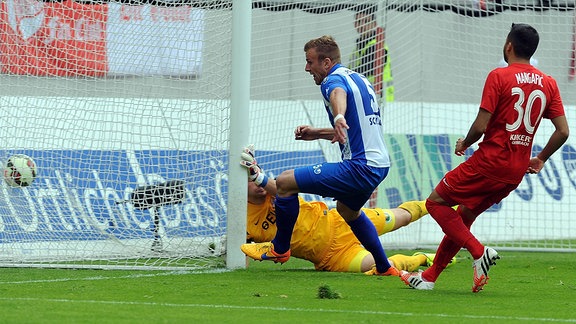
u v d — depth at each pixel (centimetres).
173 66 2628
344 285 2145
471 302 1847
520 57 1983
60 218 2620
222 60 2578
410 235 3497
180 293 1936
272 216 2561
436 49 3953
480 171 1952
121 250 2612
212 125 2589
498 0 3688
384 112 3553
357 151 2173
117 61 2662
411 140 3591
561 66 3753
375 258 2373
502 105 1939
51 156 2642
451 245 2028
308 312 1642
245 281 2205
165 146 2627
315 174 2205
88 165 2638
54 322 1462
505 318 1616
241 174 2500
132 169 2623
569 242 3572
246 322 1500
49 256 2603
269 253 2386
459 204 1989
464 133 3741
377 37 3403
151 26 2658
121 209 2616
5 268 2538
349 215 2305
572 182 3712
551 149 2058
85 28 2670
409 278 2078
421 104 3600
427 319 1577
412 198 3534
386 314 1630
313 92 3469
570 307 1797
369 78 3409
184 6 2619
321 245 2477
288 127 3344
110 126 2644
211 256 2600
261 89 3419
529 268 2716
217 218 2584
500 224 3669
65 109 2659
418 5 3712
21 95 2659
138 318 1524
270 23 3447
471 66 3897
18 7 2662
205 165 2594
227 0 2572
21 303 1708
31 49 2669
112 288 2022
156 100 2634
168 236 2602
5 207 2614
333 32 3516
